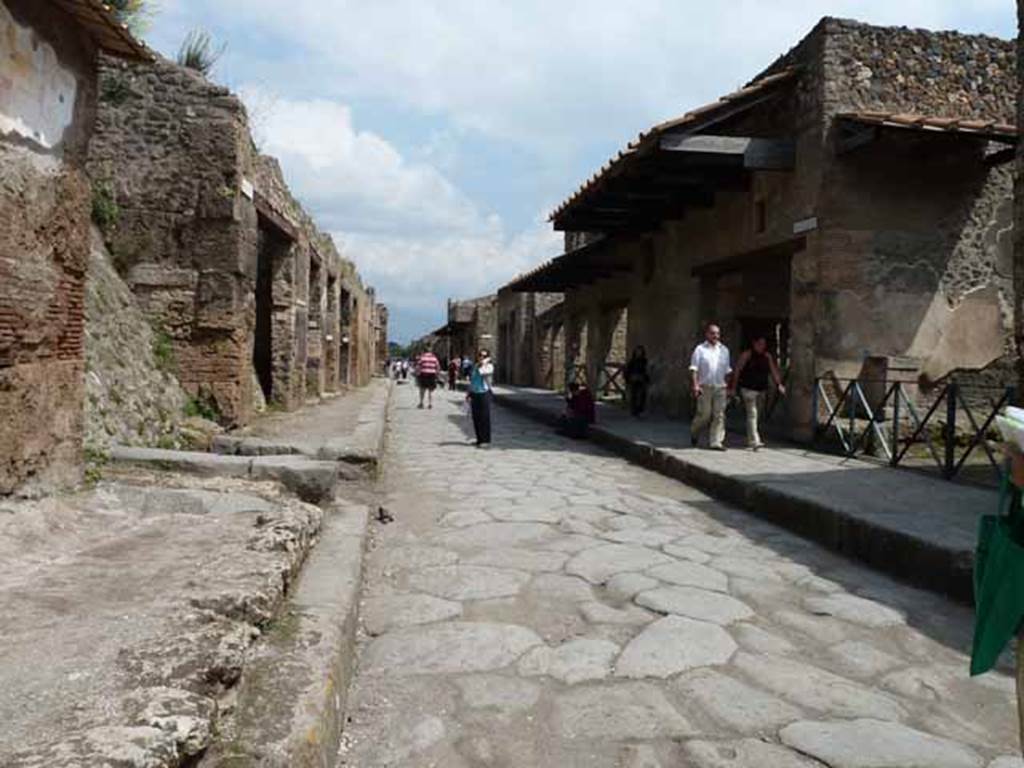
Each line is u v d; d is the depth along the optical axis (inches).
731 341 549.0
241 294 385.1
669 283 569.3
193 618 106.1
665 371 576.7
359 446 310.5
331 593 143.7
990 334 391.9
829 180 377.7
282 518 172.9
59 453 186.2
